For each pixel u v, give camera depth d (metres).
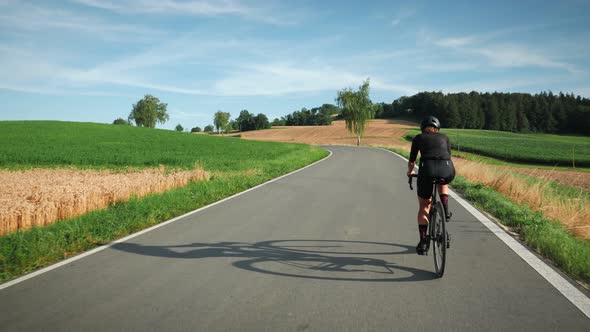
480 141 72.19
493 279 4.40
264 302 3.89
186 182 13.66
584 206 8.03
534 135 120.19
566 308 3.62
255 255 5.57
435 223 4.92
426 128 5.12
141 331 3.33
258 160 27.34
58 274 4.89
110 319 3.58
